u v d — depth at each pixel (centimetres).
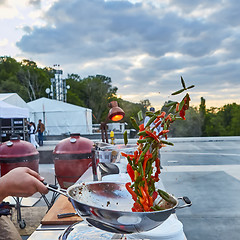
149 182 80
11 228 112
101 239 84
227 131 5156
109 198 90
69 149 321
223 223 337
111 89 7044
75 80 7662
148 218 71
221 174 643
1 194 77
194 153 1128
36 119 2303
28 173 82
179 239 92
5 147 383
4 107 1050
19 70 6278
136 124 82
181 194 472
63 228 111
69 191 83
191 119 5066
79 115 2342
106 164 135
